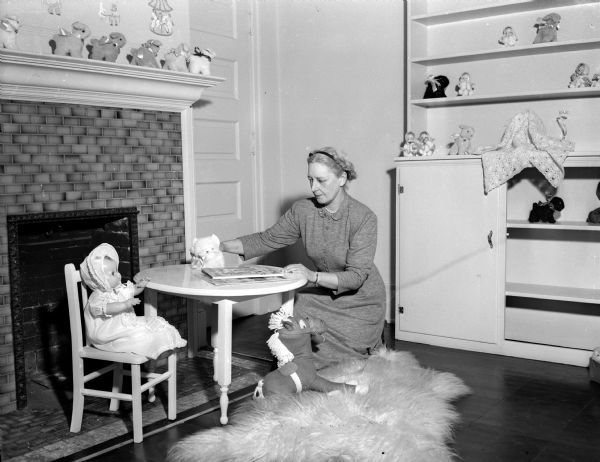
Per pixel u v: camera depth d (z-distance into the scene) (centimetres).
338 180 312
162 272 303
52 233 335
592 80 359
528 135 365
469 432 259
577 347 372
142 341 255
